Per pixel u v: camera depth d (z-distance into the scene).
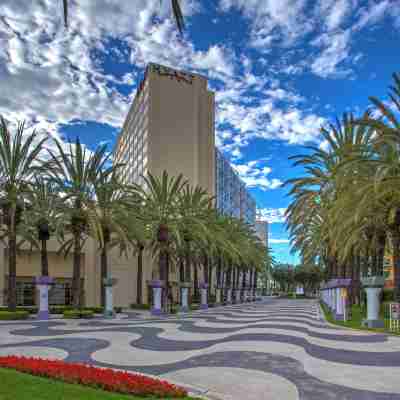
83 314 31.34
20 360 9.34
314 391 8.64
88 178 33.06
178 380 9.64
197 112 78.00
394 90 22.00
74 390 6.96
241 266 72.88
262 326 22.56
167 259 41.06
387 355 12.94
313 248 42.34
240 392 8.56
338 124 30.80
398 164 22.36
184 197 43.12
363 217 26.95
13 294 31.00
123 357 12.83
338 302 26.75
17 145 30.67
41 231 33.28
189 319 29.61
